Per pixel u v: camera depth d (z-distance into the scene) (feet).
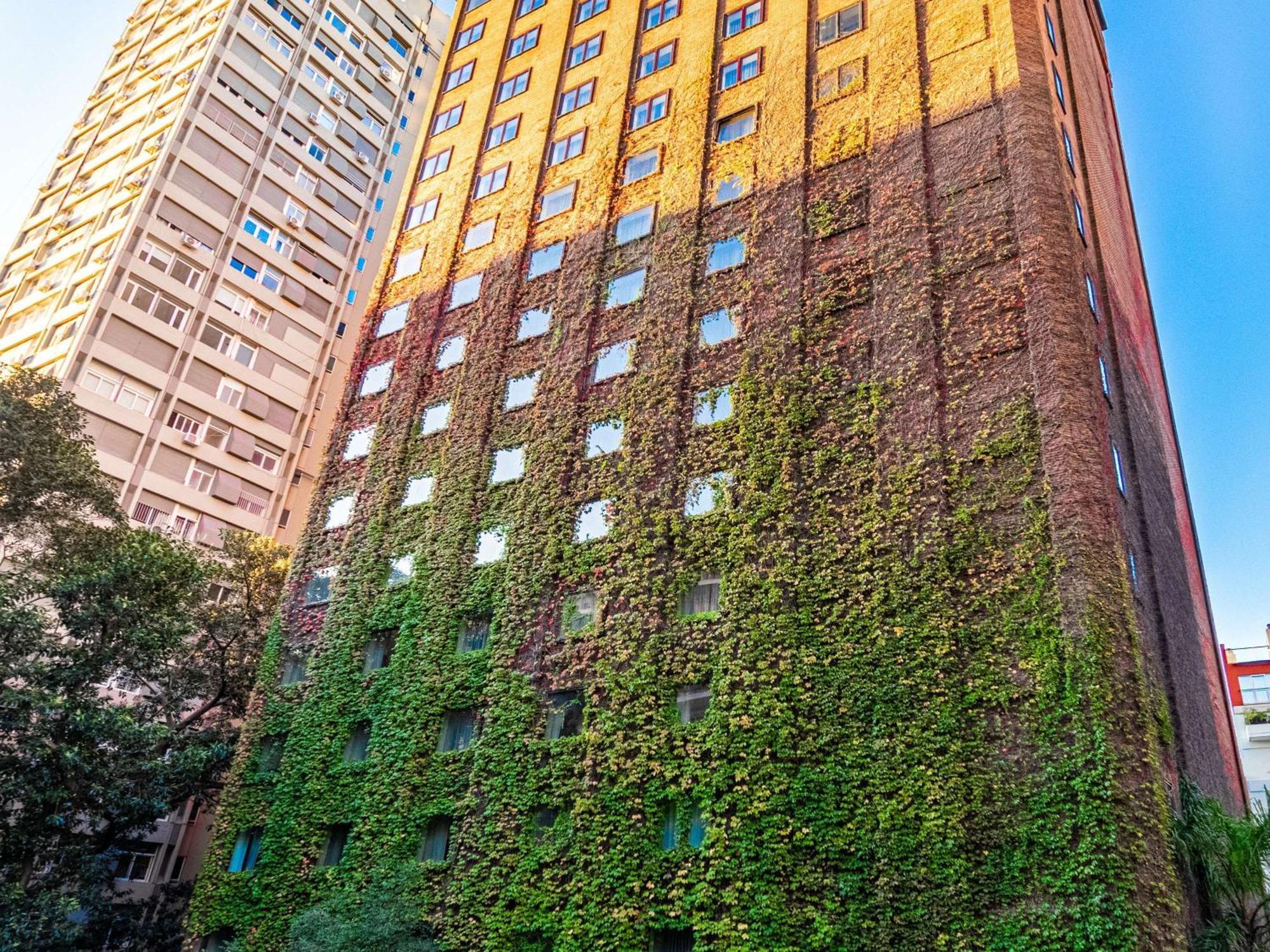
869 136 96.68
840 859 64.69
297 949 75.41
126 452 150.82
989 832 60.95
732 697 74.38
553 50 140.26
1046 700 63.16
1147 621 78.43
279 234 187.83
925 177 89.81
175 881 133.59
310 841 94.43
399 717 95.14
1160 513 91.71
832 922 62.75
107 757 93.66
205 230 174.19
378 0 229.25
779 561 77.97
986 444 74.08
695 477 87.51
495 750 85.97
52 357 151.53
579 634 86.69
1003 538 69.97
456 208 134.21
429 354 122.42
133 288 159.22
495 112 142.00
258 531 165.99
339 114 209.56
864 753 67.15
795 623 74.64
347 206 204.13
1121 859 56.70
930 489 74.43
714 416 90.02
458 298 124.88
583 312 107.45
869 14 105.60
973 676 66.23
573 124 128.47
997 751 63.26
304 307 187.52
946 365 79.46
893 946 60.34
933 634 68.74
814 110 103.40
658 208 109.09
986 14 95.76
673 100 117.80
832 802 66.59
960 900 59.77
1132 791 58.70
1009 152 85.87
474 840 82.74
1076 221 92.17
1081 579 65.46
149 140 182.29
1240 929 58.65
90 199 184.14
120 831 104.53
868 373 82.99
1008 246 81.56
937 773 63.98
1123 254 111.75
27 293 174.70
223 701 122.62
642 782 75.87
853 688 69.77
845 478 78.95
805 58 107.65
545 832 79.36
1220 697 106.42
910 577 71.67
